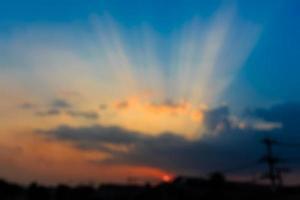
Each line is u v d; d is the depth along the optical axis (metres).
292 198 32.22
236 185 51.59
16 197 84.31
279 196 32.16
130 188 79.19
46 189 85.31
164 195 54.53
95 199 79.88
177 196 52.75
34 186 82.75
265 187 51.03
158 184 56.34
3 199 81.81
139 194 59.78
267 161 31.72
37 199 81.06
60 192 86.00
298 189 36.00
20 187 90.94
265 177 32.00
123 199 71.12
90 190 87.88
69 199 85.06
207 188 51.97
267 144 31.84
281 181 32.22
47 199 82.19
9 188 88.00
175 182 54.56
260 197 41.31
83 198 84.62
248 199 46.06
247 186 51.34
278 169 32.03
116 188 81.12
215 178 51.41
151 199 56.31
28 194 81.75
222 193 50.25
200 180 53.09
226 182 51.59
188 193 51.94
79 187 88.56
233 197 49.31
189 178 53.91
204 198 50.84
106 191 81.25
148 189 59.81
